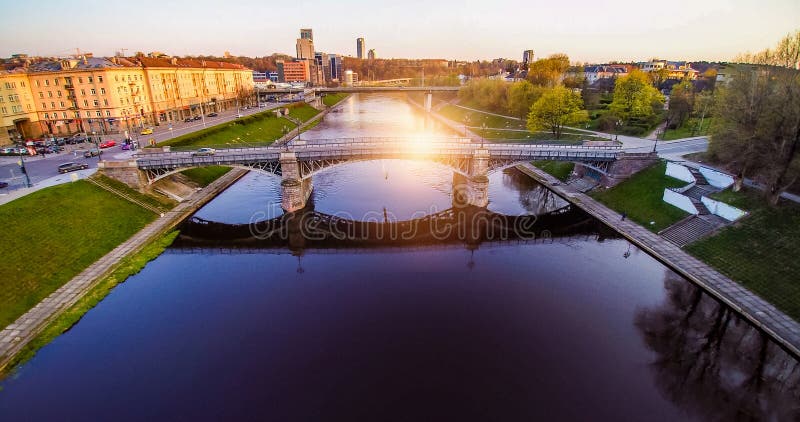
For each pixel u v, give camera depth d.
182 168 59.44
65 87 94.62
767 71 47.97
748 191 48.31
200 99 132.88
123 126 99.19
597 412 25.02
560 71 136.25
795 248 39.25
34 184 52.69
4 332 32.25
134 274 42.47
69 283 39.31
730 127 50.00
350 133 126.00
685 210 50.81
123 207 54.25
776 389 27.53
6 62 119.62
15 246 40.16
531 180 79.62
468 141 71.94
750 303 35.75
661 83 151.88
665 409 25.48
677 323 34.44
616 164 63.25
